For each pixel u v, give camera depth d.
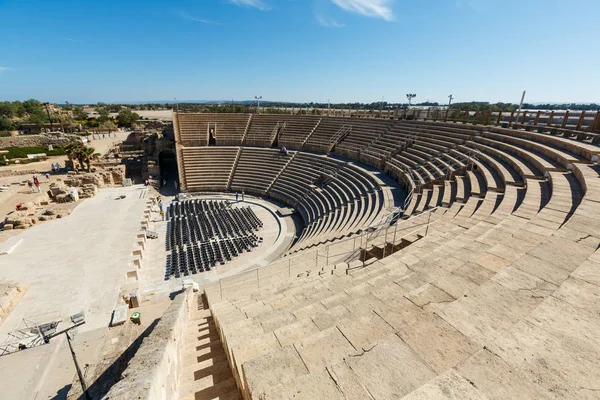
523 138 23.70
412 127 38.19
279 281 13.72
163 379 4.39
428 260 8.30
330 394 3.46
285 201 39.09
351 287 7.96
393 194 26.16
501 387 3.22
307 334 5.67
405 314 5.52
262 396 3.52
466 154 25.48
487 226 10.54
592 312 4.32
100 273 21.88
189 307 11.53
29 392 12.30
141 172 52.44
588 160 15.65
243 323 6.95
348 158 41.34
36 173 48.62
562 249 6.55
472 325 4.46
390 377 3.63
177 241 28.17
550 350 3.68
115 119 118.62
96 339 15.41
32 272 21.81
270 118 55.38
